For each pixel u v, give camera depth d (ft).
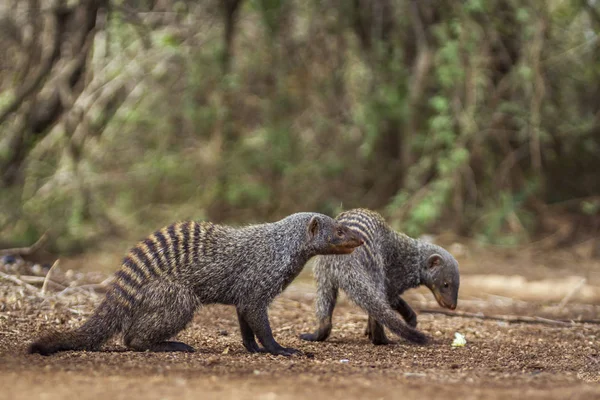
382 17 54.44
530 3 50.90
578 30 54.39
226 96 52.54
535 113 50.42
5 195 51.19
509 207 51.47
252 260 21.85
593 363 22.65
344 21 53.42
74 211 50.90
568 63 54.90
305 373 18.11
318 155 55.11
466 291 39.73
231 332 26.16
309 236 22.41
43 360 18.56
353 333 27.40
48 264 44.16
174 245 21.45
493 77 54.08
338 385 16.46
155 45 51.42
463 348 24.63
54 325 24.43
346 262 23.97
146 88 53.78
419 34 52.03
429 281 26.43
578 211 56.54
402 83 52.60
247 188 51.78
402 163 54.95
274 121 54.13
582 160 57.41
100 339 20.54
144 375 16.99
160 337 21.06
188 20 52.37
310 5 53.16
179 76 53.88
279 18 53.36
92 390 14.92
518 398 15.71
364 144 51.29
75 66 51.83
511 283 41.70
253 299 21.86
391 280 25.89
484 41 51.37
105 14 50.78
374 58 53.01
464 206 54.08
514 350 24.58
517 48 53.42
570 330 29.37
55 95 52.80
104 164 54.24
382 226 25.58
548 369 21.12
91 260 47.14
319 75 54.65
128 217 53.31
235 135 54.08
